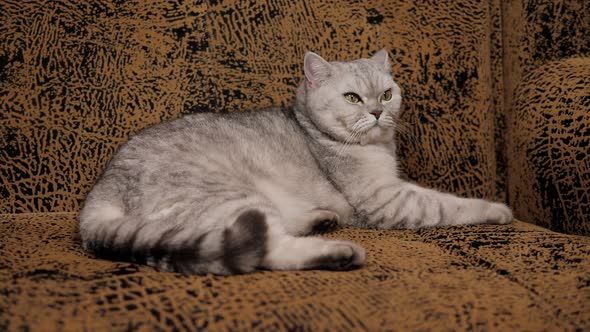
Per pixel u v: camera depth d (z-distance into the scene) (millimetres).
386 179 1862
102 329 848
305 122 1954
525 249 1349
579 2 2119
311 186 1794
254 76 1994
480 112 2096
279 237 1252
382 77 1890
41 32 1858
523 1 2137
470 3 2082
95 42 1894
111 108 1915
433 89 2066
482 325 893
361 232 1687
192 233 1170
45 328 849
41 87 1862
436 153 2086
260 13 1984
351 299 987
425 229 1684
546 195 1745
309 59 1887
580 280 1099
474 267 1215
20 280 1051
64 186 1907
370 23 2053
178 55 1946
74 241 1438
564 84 1766
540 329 882
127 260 1200
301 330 864
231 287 1035
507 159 2078
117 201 1432
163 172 1441
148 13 1927
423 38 2059
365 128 1842
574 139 1630
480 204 1740
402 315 923
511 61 2178
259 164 1672
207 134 1630
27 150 1868
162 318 889
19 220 1682
